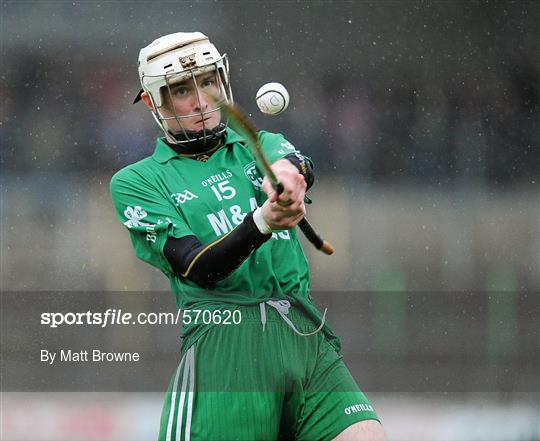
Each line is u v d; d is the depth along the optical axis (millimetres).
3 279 18484
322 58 19031
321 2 18906
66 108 19016
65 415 15055
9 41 18969
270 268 10336
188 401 10180
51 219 19125
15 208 19109
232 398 10117
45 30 18922
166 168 10406
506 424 15203
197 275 9656
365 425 10016
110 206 19219
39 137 19141
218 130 10531
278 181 8523
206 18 18688
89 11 18719
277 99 10852
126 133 18969
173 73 10117
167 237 9992
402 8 19094
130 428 14930
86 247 18938
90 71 19016
